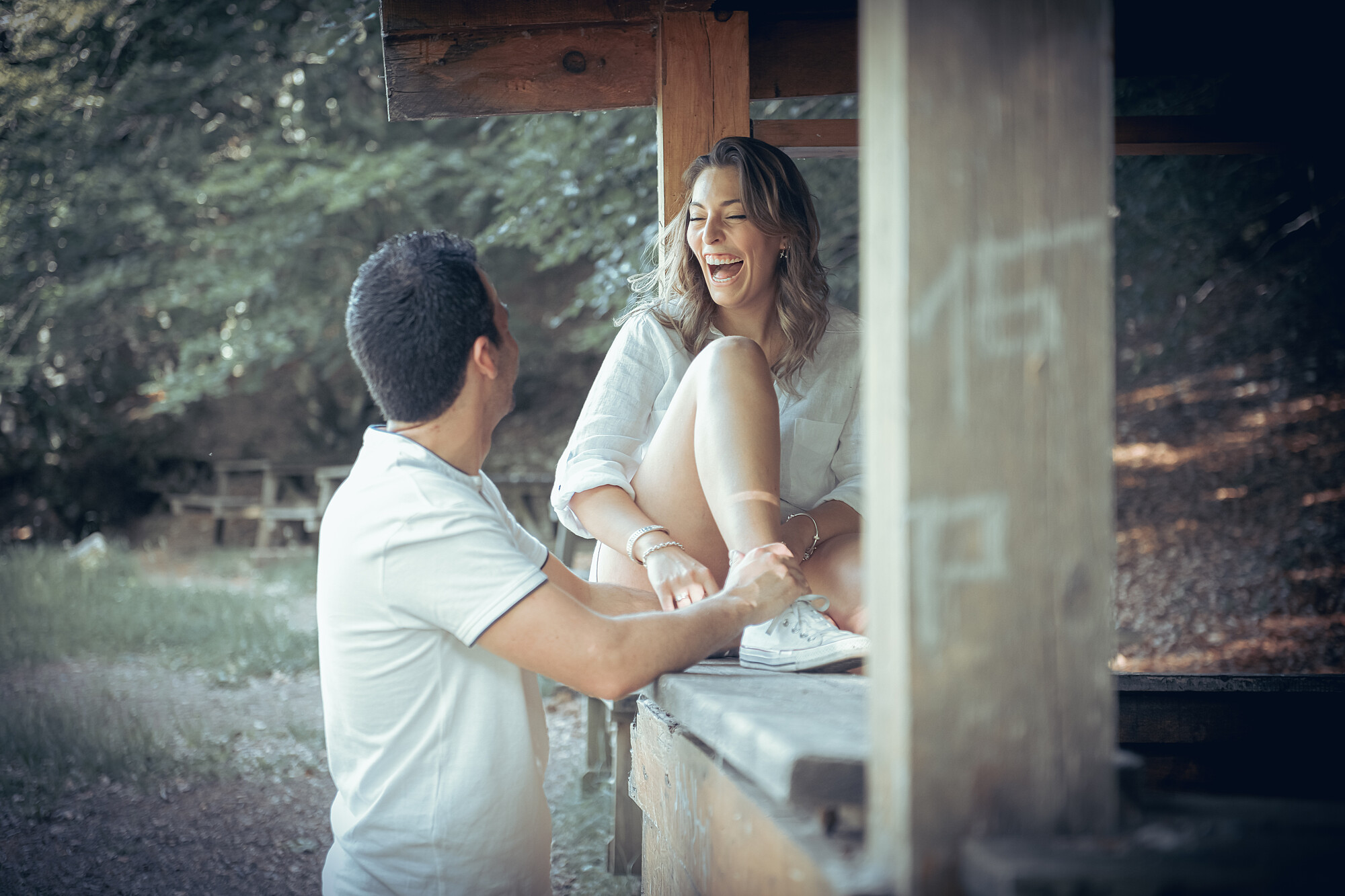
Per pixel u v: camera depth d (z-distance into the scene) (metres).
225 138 12.97
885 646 1.05
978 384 1.01
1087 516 1.03
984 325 1.01
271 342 12.75
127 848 4.46
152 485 15.24
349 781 1.76
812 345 2.65
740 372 2.08
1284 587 7.27
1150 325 11.76
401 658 1.70
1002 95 1.01
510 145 8.68
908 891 1.00
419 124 13.12
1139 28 3.76
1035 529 1.03
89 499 14.85
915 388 1.00
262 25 11.05
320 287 13.47
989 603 1.02
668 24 3.27
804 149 3.49
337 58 10.77
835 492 2.48
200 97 12.01
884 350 1.04
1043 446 1.03
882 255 1.04
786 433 2.64
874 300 1.07
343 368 16.02
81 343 13.89
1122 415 11.25
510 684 1.76
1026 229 1.02
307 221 12.62
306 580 11.27
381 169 11.88
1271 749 2.54
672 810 1.89
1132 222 9.88
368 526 1.68
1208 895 0.95
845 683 1.77
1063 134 1.02
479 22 3.35
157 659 7.84
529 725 1.80
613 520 2.24
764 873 1.32
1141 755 2.55
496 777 1.71
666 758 1.96
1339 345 10.42
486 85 3.40
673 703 1.79
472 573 1.65
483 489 1.97
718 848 1.55
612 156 7.70
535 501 11.15
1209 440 10.16
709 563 2.25
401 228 13.24
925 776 1.01
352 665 1.71
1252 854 0.99
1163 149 3.82
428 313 1.73
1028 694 1.03
